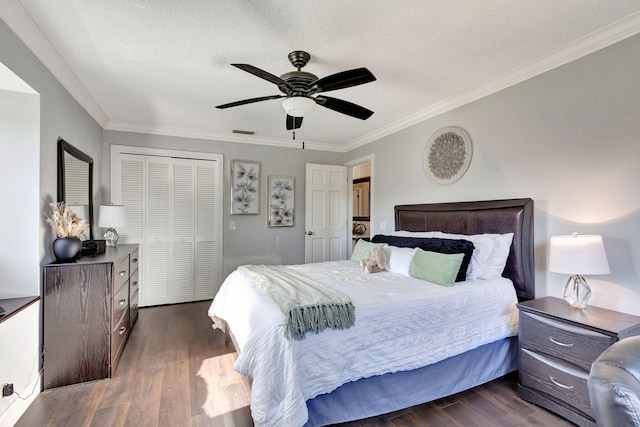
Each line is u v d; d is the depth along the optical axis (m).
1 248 2.00
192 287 4.32
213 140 4.42
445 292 2.14
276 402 1.53
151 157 4.10
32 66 1.98
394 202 3.96
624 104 1.90
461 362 2.11
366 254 3.24
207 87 2.77
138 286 3.80
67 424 1.78
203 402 2.01
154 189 4.12
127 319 2.96
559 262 1.92
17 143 2.04
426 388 1.97
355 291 2.12
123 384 2.21
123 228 3.98
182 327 3.33
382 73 2.48
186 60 2.28
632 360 0.81
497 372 2.25
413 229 3.54
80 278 2.20
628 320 1.76
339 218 5.08
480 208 2.76
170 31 1.92
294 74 2.02
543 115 2.33
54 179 2.33
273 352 1.59
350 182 5.18
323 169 4.95
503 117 2.62
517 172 2.51
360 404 1.77
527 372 2.04
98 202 3.68
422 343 1.97
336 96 2.99
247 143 4.62
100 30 1.91
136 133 4.03
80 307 2.20
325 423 1.67
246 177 4.58
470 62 2.31
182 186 4.26
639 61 1.84
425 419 1.86
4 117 2.02
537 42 2.05
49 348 2.12
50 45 2.07
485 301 2.24
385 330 1.87
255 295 2.06
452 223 3.03
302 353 1.61
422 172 3.49
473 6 1.68
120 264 2.58
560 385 1.85
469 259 2.51
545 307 2.01
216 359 2.60
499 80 2.59
